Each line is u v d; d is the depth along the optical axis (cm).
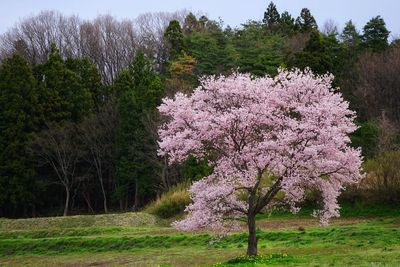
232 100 2050
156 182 5281
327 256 1884
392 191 3284
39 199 5669
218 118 1911
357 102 5256
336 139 1823
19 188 5362
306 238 2484
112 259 2631
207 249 2559
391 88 5309
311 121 1859
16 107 5581
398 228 2520
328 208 2016
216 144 2070
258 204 1947
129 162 5362
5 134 5500
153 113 5109
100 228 3741
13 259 3048
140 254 2670
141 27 9369
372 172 3447
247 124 1917
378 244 2130
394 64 5428
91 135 5641
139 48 8419
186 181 4575
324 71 5344
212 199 1889
